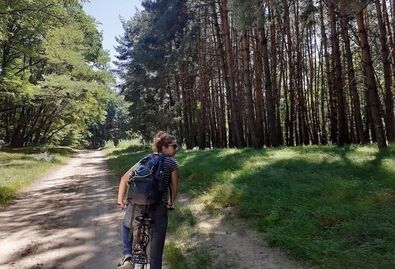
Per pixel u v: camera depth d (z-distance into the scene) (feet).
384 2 72.49
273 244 20.22
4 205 38.96
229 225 25.03
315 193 27.30
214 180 37.73
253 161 45.75
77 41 101.35
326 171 34.06
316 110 109.09
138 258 13.84
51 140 250.98
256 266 17.93
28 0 65.92
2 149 140.56
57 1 68.13
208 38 121.60
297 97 103.30
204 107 115.75
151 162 14.78
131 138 342.64
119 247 23.02
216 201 31.07
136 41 138.00
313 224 21.29
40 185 55.72
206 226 25.32
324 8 92.79
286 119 99.76
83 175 68.74
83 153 184.75
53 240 25.25
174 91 140.46
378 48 90.12
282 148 59.98
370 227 18.83
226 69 86.17
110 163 91.20
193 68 120.26
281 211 24.73
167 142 15.31
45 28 74.43
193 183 40.32
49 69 133.69
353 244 18.13
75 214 33.47
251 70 104.63
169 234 24.57
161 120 122.21
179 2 98.78
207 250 20.59
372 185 26.45
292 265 17.62
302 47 113.39
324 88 114.73
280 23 96.17
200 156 60.59
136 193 14.39
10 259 21.79
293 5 97.04
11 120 169.58
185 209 29.53
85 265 20.39
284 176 33.76
